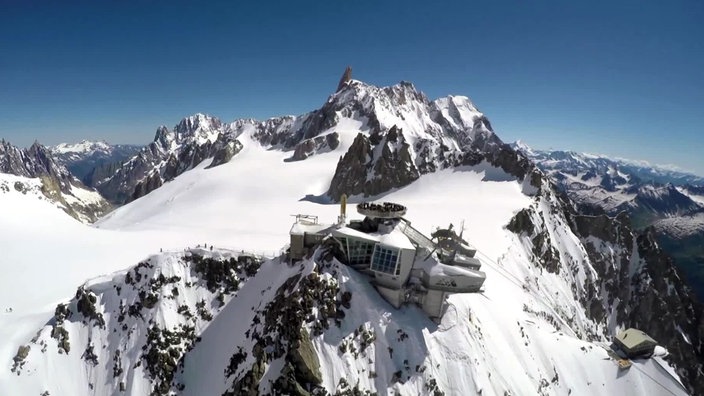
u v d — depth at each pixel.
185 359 65.56
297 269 63.50
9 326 73.50
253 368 52.44
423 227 108.88
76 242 110.88
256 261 74.38
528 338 74.00
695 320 139.00
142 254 99.06
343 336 53.66
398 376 52.78
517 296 87.75
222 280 73.88
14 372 64.69
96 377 65.31
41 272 91.75
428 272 58.22
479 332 63.59
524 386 61.59
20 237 108.94
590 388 71.88
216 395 56.34
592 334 114.31
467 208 130.50
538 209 138.00
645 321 135.50
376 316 56.06
